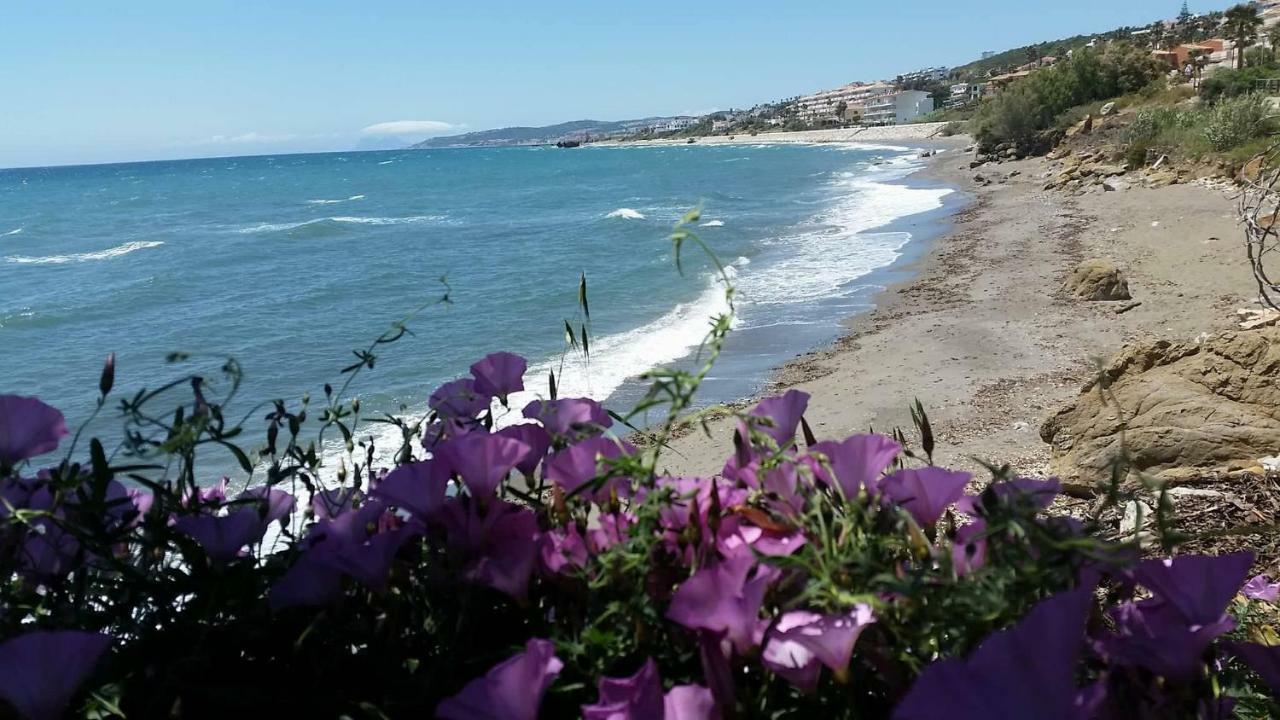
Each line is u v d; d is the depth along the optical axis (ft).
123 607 3.51
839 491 3.13
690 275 70.03
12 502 3.77
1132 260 53.62
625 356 45.14
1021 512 2.81
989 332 41.60
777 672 2.82
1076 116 169.17
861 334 45.24
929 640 2.77
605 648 3.20
